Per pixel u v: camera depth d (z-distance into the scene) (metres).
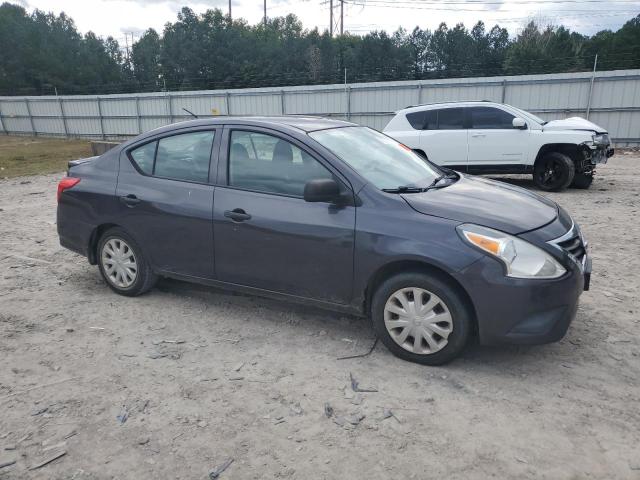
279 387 3.46
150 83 87.19
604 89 20.73
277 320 4.48
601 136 10.45
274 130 4.17
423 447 2.85
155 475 2.69
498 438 2.91
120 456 2.83
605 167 14.99
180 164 4.58
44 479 2.68
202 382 3.54
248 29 93.38
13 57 84.38
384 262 3.58
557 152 10.62
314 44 76.06
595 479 2.60
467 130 11.06
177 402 3.31
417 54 77.81
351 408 3.21
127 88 75.38
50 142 35.00
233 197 4.22
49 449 2.89
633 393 3.32
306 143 4.01
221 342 4.11
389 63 73.81
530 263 3.33
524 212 3.71
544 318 3.35
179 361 3.83
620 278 5.40
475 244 3.36
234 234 4.19
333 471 2.68
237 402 3.30
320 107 27.06
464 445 2.86
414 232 3.52
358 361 3.77
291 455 2.81
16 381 3.59
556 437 2.91
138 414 3.19
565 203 9.46
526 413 3.13
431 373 3.58
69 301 5.02
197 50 78.31
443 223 3.49
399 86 24.38
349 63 74.44
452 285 3.47
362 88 25.42
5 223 8.76
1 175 16.97
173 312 4.70
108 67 95.25
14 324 4.51
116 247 4.98
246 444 2.90
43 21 104.25
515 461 2.73
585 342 3.99
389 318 3.73
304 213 3.89
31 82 85.06
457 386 3.42
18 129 41.75
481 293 3.34
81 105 37.34
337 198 3.74
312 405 3.25
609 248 6.52
